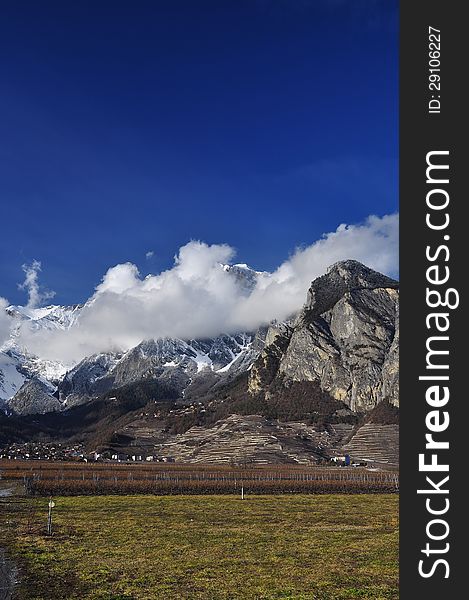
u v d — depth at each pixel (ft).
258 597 110.73
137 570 134.21
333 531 200.13
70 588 117.29
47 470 522.06
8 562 141.38
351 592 114.11
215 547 165.07
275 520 230.48
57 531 192.75
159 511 258.37
